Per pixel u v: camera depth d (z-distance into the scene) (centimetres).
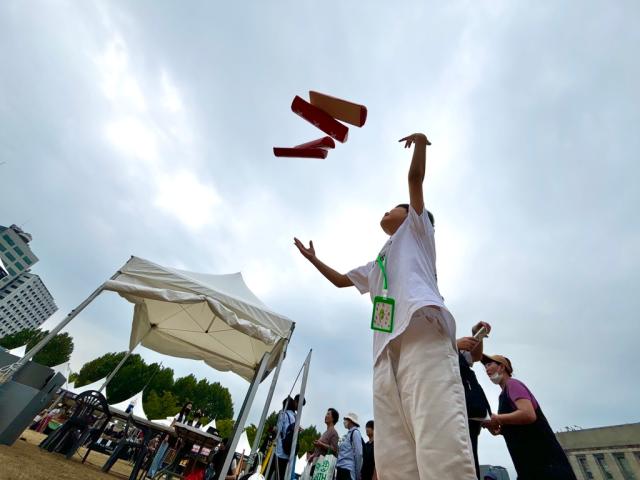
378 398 98
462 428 73
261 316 466
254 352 652
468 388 150
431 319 91
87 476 300
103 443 739
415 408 79
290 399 491
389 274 116
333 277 166
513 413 178
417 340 89
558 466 170
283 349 467
